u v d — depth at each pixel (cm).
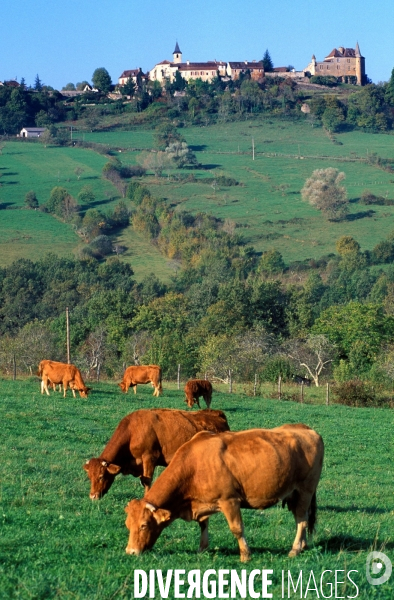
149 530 1193
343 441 3098
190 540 1363
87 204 17850
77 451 2297
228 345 6353
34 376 4709
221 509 1215
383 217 16675
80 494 1752
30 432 2583
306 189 17938
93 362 6612
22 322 9631
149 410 1625
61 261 11738
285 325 9081
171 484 1206
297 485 1259
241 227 16012
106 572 1127
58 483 1841
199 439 1237
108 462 1561
